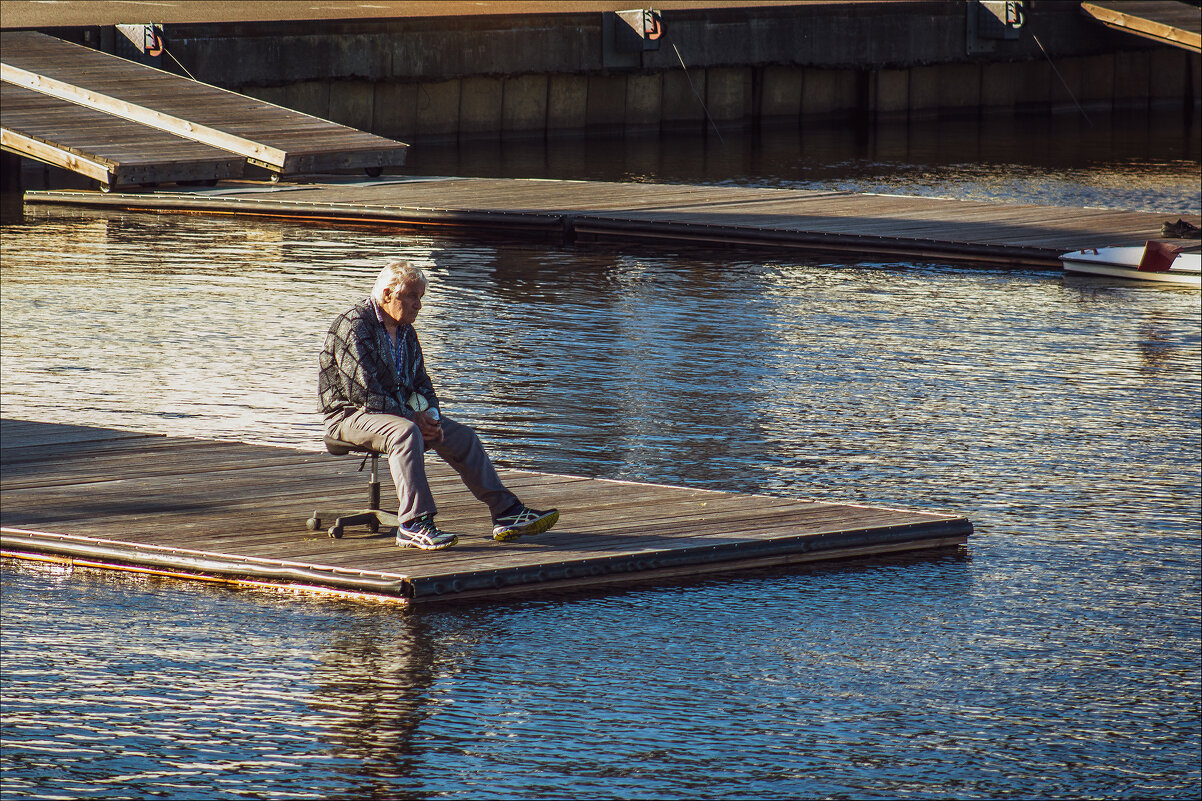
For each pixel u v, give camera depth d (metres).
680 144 84.94
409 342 18.52
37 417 27.31
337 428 18.58
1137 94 108.94
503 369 31.66
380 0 97.81
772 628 17.50
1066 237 46.44
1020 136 90.12
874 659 16.83
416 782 13.98
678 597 18.20
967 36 97.19
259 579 18.11
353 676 16.00
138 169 54.56
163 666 16.17
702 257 46.03
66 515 19.69
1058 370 31.81
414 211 52.09
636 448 25.92
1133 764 14.79
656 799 13.79
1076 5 101.38
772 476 24.30
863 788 14.16
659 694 15.82
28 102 61.31
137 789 13.74
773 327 36.00
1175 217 51.28
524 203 53.56
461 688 15.81
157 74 65.00
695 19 87.06
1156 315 37.50
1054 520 22.05
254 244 48.19
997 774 14.48
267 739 14.70
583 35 84.81
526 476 21.86
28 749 14.41
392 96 81.81
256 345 33.56
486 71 82.06
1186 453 25.72
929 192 64.31
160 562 18.45
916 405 28.91
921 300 39.31
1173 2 106.19
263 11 85.69
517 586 17.91
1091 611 18.44
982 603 18.55
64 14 80.19
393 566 17.83
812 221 49.44
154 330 35.00
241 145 57.56
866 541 19.77
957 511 22.44
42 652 16.44
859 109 99.00
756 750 14.75
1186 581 19.55
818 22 91.38
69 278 41.81
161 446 23.16
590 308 38.16
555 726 15.05
